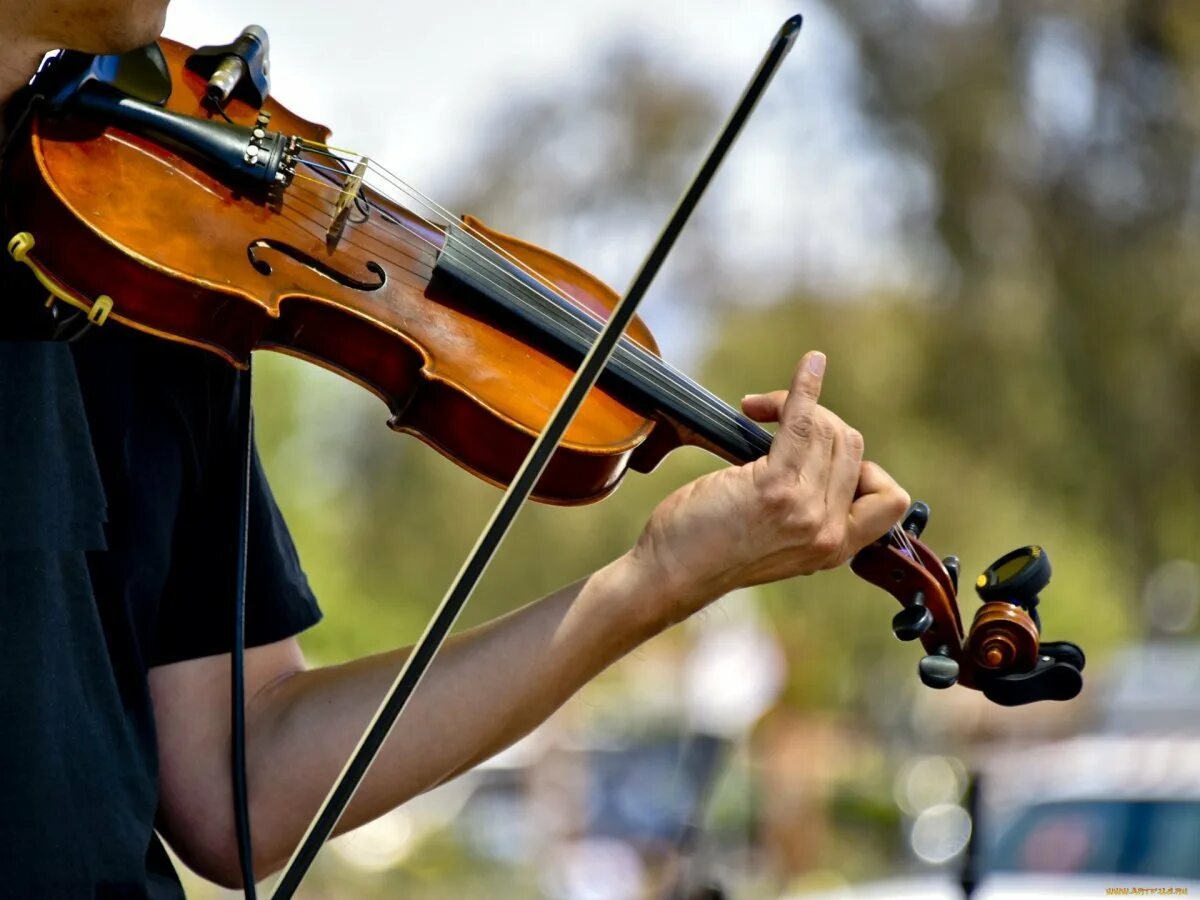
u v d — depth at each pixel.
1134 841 20.11
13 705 5.63
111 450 6.23
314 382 73.38
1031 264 56.50
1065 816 20.59
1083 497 55.88
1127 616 59.66
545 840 39.81
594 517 64.69
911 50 57.47
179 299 6.41
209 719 6.73
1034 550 6.88
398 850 38.81
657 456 7.59
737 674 27.80
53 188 6.31
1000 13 56.56
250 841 6.61
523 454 7.12
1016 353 55.94
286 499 64.44
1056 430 55.72
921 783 45.72
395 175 7.69
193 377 6.57
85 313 6.25
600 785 39.03
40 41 6.21
